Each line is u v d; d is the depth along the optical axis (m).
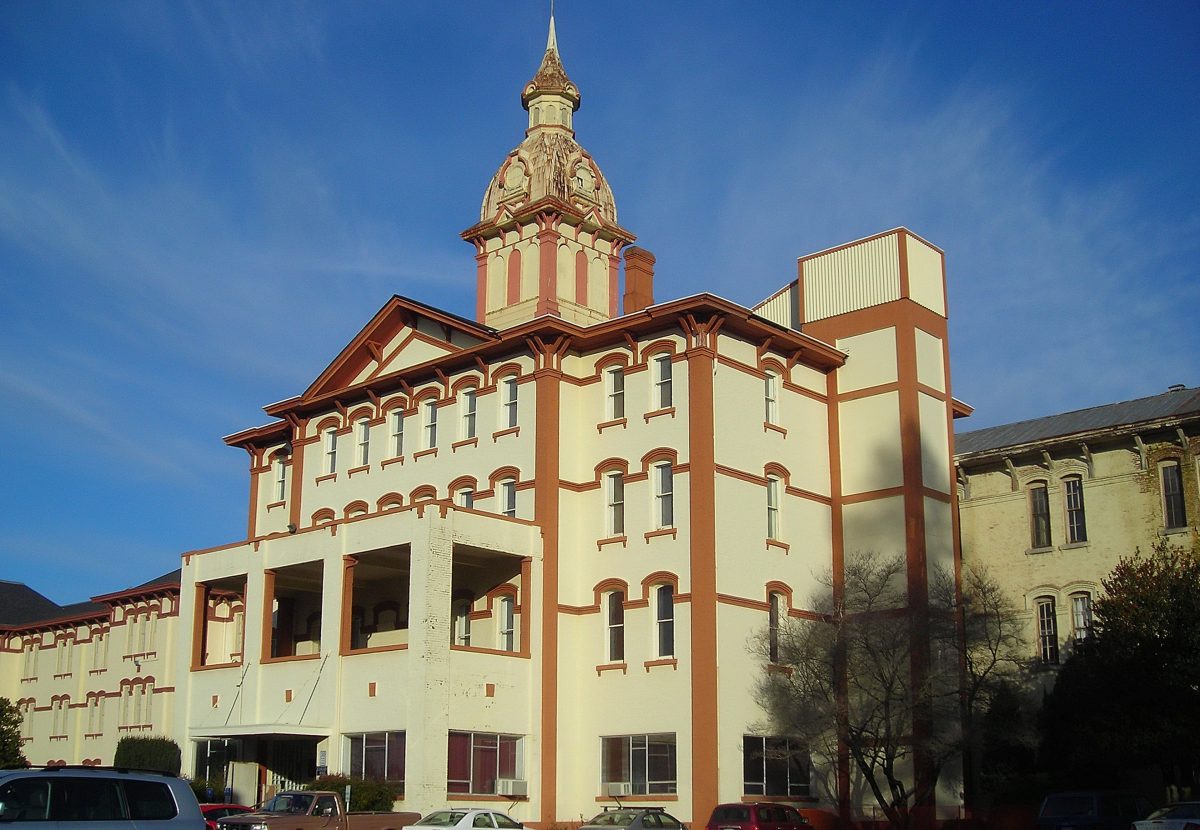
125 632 75.06
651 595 43.97
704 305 44.00
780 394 47.97
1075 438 51.12
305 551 46.94
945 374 51.00
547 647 44.28
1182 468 48.59
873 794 45.28
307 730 43.34
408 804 40.06
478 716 42.03
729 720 42.41
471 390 50.00
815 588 47.34
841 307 51.12
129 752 50.22
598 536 45.88
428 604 41.56
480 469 48.34
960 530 52.78
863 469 48.88
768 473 46.62
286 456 58.53
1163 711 38.91
